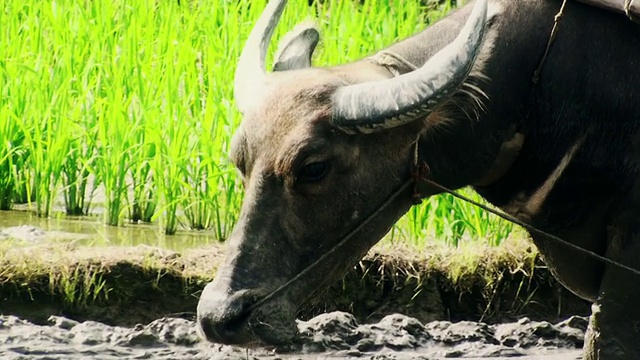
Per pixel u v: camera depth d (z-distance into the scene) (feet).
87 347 67.92
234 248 50.85
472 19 50.08
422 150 53.47
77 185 91.30
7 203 91.40
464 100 53.42
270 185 50.93
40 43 97.45
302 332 70.13
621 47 54.44
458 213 83.66
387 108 50.11
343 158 50.96
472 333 72.79
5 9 101.09
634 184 54.29
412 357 69.41
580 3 55.01
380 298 77.10
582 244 56.39
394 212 52.95
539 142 54.95
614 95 54.29
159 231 87.56
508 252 78.64
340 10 102.12
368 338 70.95
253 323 50.39
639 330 54.49
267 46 55.21
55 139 90.02
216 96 90.43
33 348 66.95
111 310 74.59
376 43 95.86
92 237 83.92
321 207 51.16
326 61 91.86
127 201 90.12
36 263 74.33
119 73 91.30
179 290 75.31
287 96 51.42
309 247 51.37
